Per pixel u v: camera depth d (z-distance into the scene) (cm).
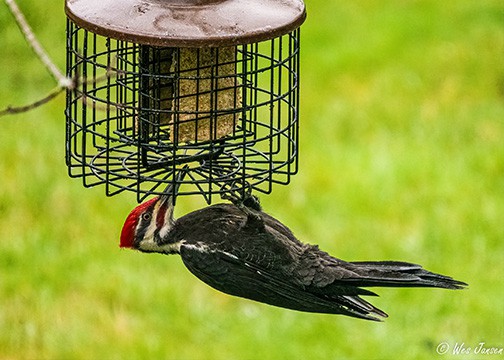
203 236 862
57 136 1728
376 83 1944
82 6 783
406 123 1819
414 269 852
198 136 841
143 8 766
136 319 1376
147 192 824
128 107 810
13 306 1391
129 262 1457
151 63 836
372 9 2195
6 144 1702
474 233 1517
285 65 894
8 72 1908
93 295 1407
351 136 1788
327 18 2166
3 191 1589
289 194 1600
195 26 747
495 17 2125
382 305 1373
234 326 1360
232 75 821
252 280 855
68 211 1555
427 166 1675
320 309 862
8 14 1958
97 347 1334
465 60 1988
